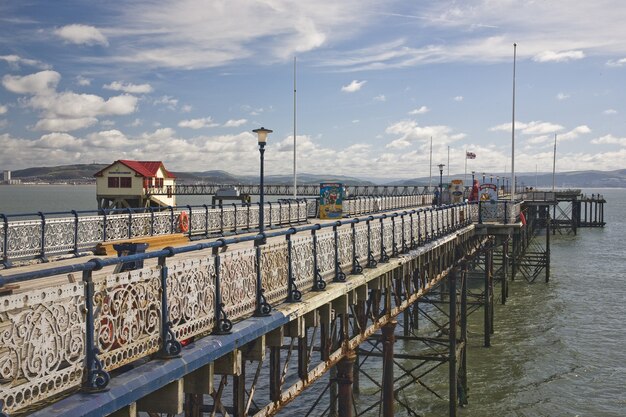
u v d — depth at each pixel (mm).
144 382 5457
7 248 12828
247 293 7887
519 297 39469
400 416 20172
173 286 6254
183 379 6887
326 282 10969
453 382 19562
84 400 4875
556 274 49844
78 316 4988
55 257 13930
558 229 91625
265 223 24797
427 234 19844
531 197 82188
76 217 15094
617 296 39938
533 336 29766
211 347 6562
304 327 9758
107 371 5277
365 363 25062
